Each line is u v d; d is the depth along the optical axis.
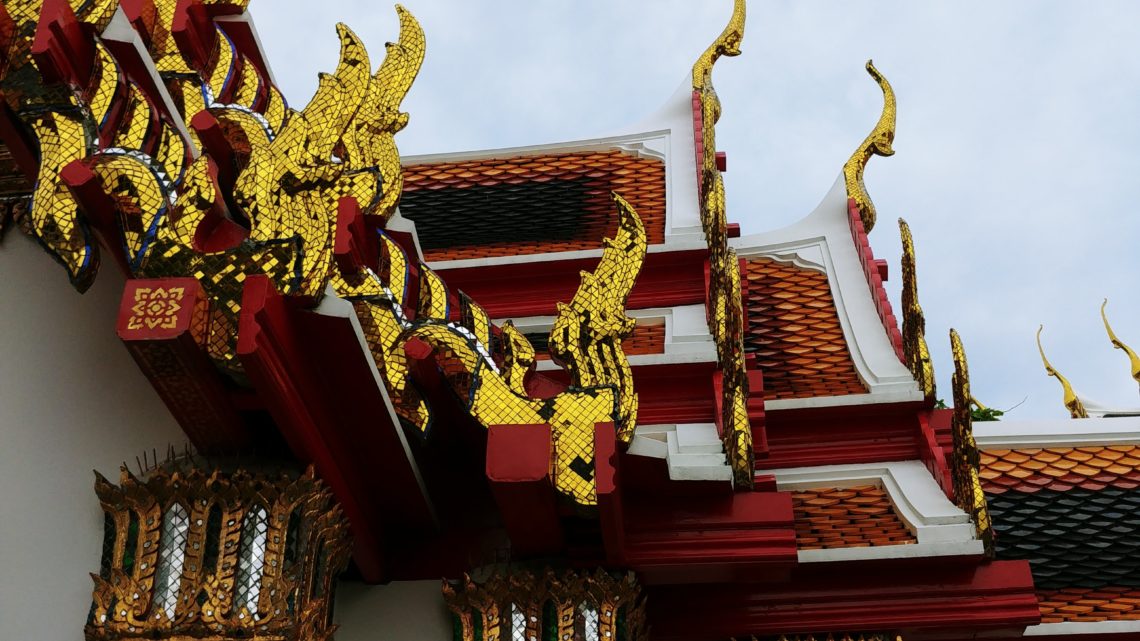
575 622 6.72
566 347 6.97
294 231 6.28
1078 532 9.38
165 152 6.43
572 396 6.80
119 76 6.50
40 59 6.34
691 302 9.84
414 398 6.84
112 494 6.27
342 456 6.66
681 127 12.23
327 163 6.97
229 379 6.19
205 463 6.51
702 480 7.03
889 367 9.84
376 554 7.07
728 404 7.39
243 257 6.18
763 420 8.62
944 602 7.52
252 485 6.24
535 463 6.41
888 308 10.49
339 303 6.20
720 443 7.84
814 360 10.36
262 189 6.38
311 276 6.15
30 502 6.52
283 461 6.51
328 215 6.41
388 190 7.52
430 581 7.20
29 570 6.33
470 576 7.11
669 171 11.66
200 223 6.31
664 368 8.80
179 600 6.01
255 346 5.85
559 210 11.62
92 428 6.72
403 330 6.94
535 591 6.80
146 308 5.93
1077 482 9.91
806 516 8.40
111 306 7.04
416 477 6.88
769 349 10.57
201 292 6.10
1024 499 9.78
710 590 7.56
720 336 7.62
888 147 12.17
